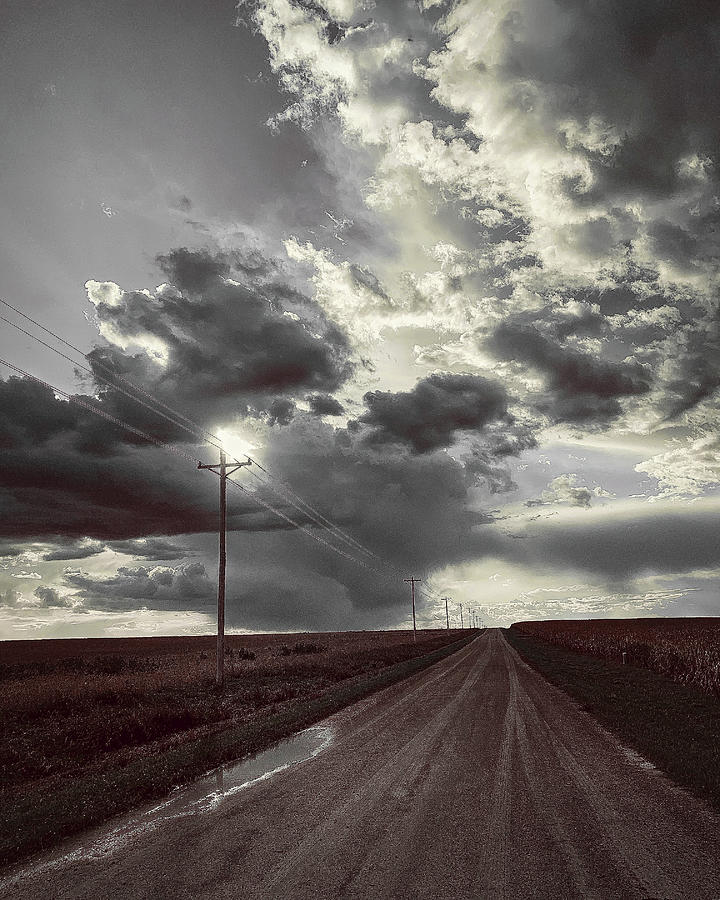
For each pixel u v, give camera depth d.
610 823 7.18
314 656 49.25
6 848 6.75
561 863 5.95
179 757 11.55
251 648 73.69
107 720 16.53
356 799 8.52
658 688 22.72
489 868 5.85
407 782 9.41
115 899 5.43
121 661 39.44
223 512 27.55
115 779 10.02
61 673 35.25
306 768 10.70
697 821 7.23
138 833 7.32
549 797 8.34
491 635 112.25
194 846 6.77
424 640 100.56
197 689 24.89
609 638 43.12
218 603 26.67
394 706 19.03
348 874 5.79
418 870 5.84
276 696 23.45
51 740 14.52
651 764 10.37
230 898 5.33
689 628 72.19
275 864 6.11
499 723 14.99
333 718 17.00
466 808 7.90
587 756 11.04
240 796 8.91
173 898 5.39
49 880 5.97
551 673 28.47
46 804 8.72
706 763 9.84
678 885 5.41
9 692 21.52
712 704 18.09
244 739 13.34
